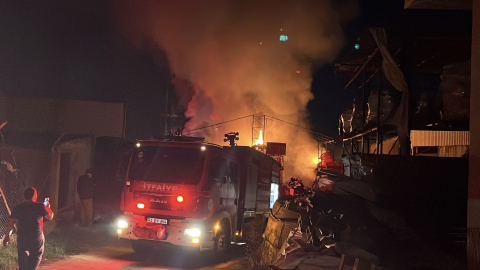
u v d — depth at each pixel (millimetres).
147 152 9828
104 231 13398
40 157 12023
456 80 10250
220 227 10164
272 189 16094
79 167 14727
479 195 4004
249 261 8969
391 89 12773
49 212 6805
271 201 15766
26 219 6535
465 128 10539
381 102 12719
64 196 13984
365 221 7254
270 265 7680
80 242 11125
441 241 7676
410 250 6535
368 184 8891
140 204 9492
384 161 9539
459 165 9422
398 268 6184
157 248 11039
